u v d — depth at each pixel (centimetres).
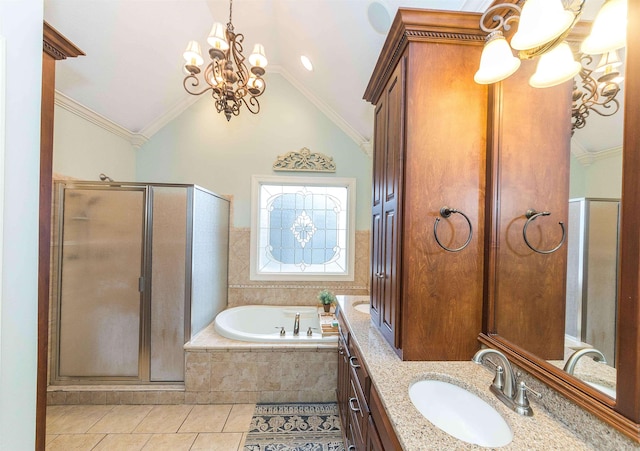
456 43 115
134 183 228
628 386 61
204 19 253
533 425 76
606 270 72
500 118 110
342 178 336
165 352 227
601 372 72
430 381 105
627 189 62
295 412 212
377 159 162
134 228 228
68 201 224
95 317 225
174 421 200
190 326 231
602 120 75
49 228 118
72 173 249
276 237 338
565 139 88
